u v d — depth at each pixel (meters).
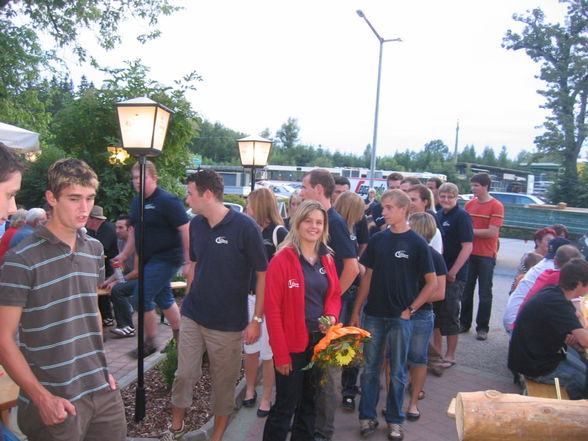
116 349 5.11
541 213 14.67
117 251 6.03
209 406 3.79
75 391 2.10
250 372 4.05
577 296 3.82
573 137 26.11
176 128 8.71
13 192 1.83
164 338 5.66
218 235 3.17
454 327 5.00
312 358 2.88
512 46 26.95
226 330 3.18
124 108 3.51
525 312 3.95
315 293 3.07
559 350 3.88
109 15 13.93
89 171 2.02
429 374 4.97
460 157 77.25
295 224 3.05
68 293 2.06
